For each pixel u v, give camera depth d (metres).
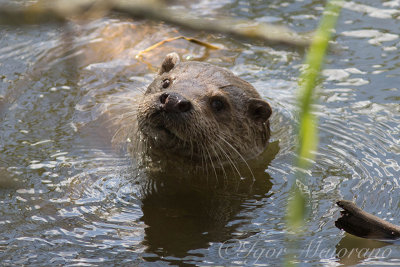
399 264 9.74
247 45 19.97
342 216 10.89
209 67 14.47
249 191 12.85
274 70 18.53
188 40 19.92
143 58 18.81
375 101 16.55
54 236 10.53
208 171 13.84
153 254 10.09
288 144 15.14
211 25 21.11
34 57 18.80
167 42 19.81
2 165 13.05
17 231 10.62
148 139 13.46
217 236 10.80
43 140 14.37
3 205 11.50
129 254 10.07
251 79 18.00
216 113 13.50
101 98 16.53
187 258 9.99
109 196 12.20
